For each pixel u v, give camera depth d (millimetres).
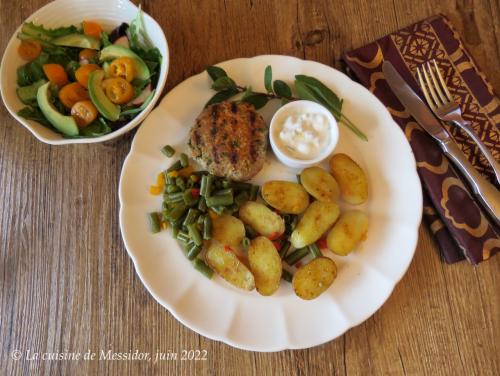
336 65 398
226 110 347
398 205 346
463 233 342
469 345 335
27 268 353
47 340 339
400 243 338
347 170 340
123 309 345
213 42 401
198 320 322
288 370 334
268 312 327
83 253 356
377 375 333
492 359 333
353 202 343
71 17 370
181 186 341
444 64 385
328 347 337
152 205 350
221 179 342
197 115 365
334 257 342
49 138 339
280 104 370
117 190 369
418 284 348
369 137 360
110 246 358
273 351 317
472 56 388
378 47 388
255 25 406
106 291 348
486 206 352
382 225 346
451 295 345
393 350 336
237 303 328
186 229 337
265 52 400
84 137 341
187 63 395
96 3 365
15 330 341
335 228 331
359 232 330
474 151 365
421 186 346
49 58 363
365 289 331
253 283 317
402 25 408
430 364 333
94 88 340
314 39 404
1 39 402
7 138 381
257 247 323
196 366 334
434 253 354
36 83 353
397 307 344
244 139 341
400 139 354
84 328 341
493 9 412
